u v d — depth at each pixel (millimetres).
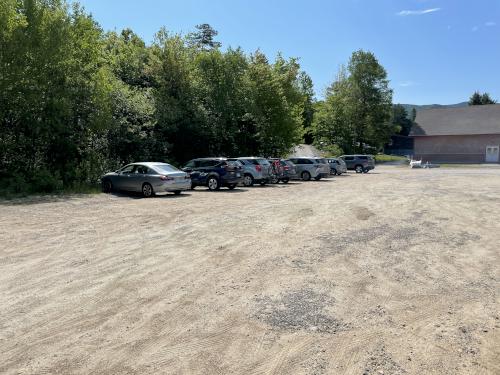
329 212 13789
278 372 3930
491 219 12445
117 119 24875
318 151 62000
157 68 30828
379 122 64750
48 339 4570
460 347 4430
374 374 3887
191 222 11875
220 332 4773
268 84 37031
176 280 6613
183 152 30578
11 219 12258
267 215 13164
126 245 8969
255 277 6785
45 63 20750
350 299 5836
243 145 35500
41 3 22406
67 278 6672
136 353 4273
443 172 41500
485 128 60531
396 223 11734
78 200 17219
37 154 21672
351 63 65438
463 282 6594
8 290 6105
